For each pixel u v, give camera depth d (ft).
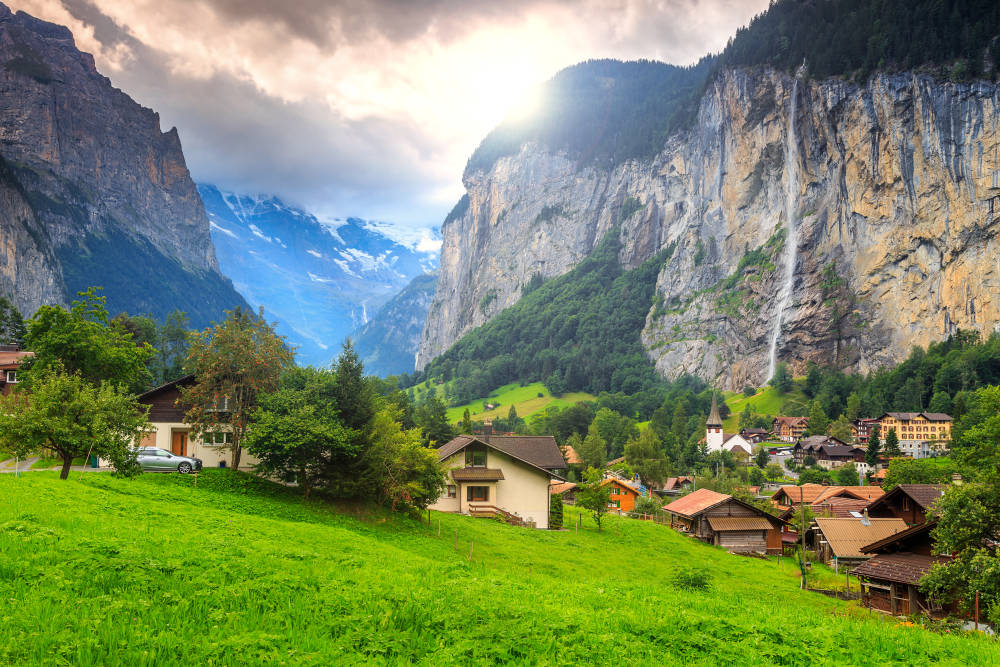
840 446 589.32
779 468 568.00
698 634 55.36
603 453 520.83
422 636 48.80
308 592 57.88
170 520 99.04
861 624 67.82
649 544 206.39
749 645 54.49
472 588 66.39
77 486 116.67
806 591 161.07
